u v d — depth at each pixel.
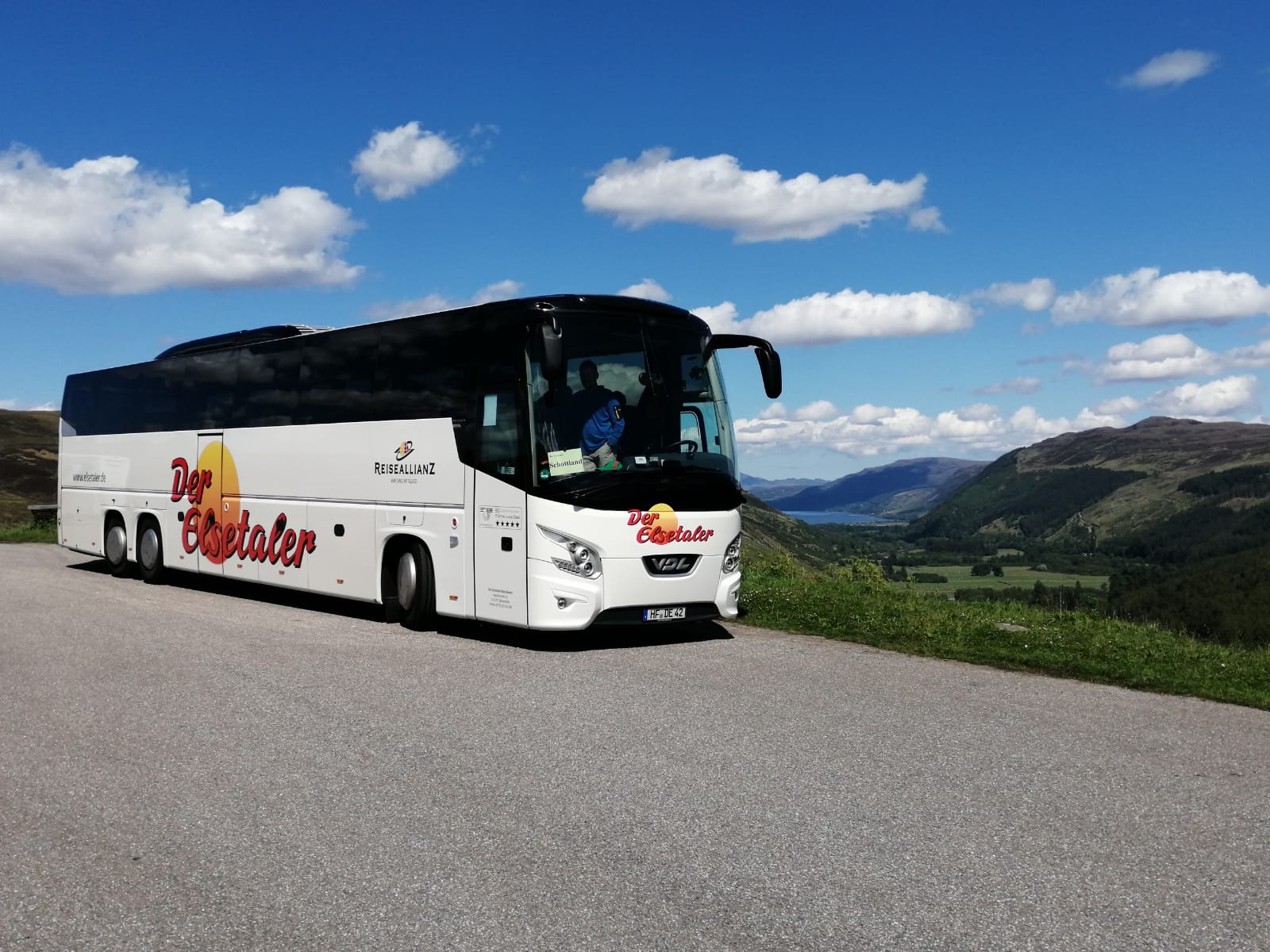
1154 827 5.47
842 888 4.63
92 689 9.05
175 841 5.29
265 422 15.21
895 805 5.81
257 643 11.59
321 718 7.95
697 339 11.92
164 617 13.76
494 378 11.36
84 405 20.56
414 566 12.46
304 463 14.35
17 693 8.92
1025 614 14.25
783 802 5.86
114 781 6.33
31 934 4.23
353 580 13.44
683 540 11.28
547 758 6.78
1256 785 6.32
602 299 11.33
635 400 11.30
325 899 4.54
